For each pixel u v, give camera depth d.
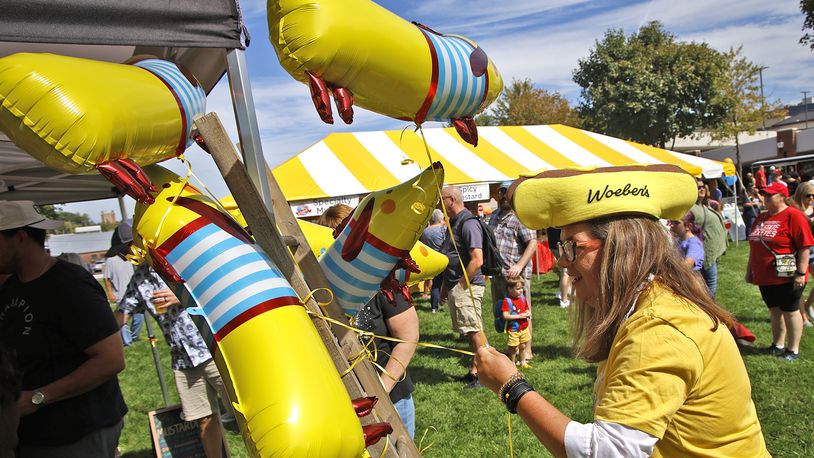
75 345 2.27
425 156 11.26
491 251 5.03
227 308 1.12
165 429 3.58
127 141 1.06
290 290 1.22
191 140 1.38
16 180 3.89
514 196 1.47
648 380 1.19
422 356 6.57
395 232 1.49
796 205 5.86
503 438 4.32
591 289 1.47
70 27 1.12
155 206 1.21
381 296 2.48
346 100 1.22
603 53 34.81
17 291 2.27
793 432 4.02
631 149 13.50
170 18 1.25
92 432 2.32
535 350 6.43
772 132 47.12
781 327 5.69
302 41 1.14
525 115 37.44
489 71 1.44
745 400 1.29
